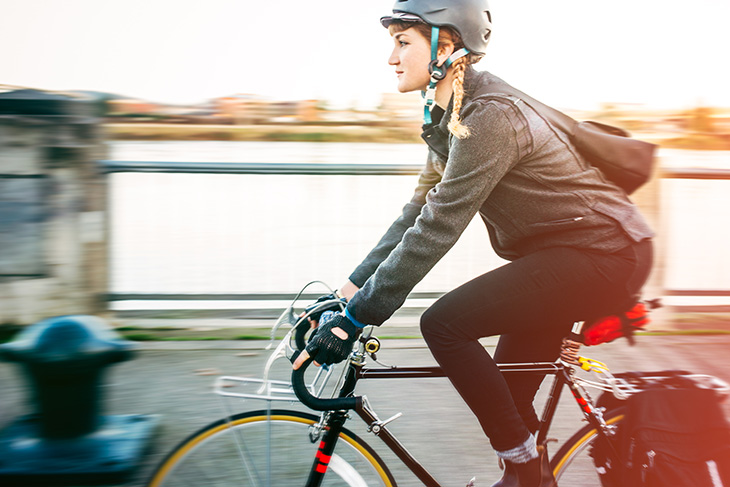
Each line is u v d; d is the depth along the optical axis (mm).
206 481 2109
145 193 4434
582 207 1901
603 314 1987
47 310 4125
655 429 2090
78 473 2635
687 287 4793
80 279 4141
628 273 1923
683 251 4762
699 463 2062
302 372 1866
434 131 2023
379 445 3006
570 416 3164
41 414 2729
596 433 2207
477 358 1954
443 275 4629
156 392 3473
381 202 4668
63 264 4113
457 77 1900
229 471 2107
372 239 4684
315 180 4605
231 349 4074
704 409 2105
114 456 2701
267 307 4637
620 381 2191
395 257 1842
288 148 6512
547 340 2166
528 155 1860
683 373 2260
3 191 4008
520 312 1935
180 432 3061
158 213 4473
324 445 2051
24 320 4113
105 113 4148
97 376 2738
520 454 2008
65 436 2748
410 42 1923
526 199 1912
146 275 4547
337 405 1928
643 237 1938
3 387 3453
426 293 4625
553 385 2174
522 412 2197
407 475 2797
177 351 4031
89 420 2771
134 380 3621
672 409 2111
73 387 2705
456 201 1816
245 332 4332
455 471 2814
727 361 3988
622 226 1912
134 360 3889
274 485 2111
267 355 3988
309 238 4648
